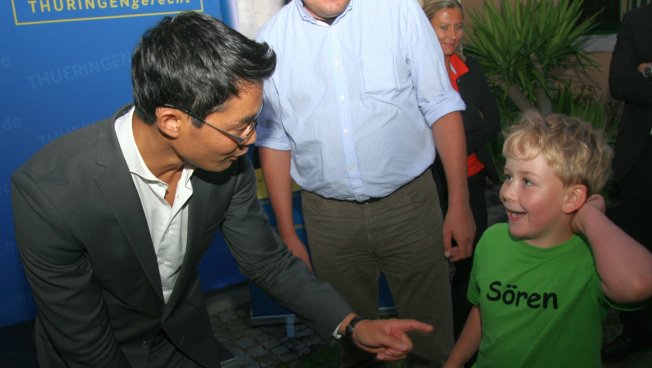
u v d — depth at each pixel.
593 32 5.93
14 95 2.90
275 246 1.88
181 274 1.67
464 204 2.37
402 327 1.69
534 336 1.63
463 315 3.06
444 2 2.91
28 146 2.97
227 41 1.33
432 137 2.43
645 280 1.32
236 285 3.72
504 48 5.56
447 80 2.34
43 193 1.42
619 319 3.09
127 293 1.62
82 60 2.99
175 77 1.30
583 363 1.61
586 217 1.51
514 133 1.60
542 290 1.62
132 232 1.50
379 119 2.25
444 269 2.50
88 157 1.45
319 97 2.27
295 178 2.49
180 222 1.63
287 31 2.31
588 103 5.80
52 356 1.72
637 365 2.90
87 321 1.55
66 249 1.46
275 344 3.32
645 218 2.97
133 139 1.47
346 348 2.65
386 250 2.44
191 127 1.36
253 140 1.44
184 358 1.91
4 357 2.76
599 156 1.53
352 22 2.25
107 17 3.00
